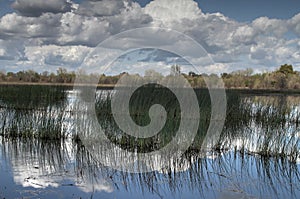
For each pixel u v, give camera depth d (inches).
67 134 353.4
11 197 192.4
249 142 328.8
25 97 594.2
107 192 205.5
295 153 289.4
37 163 264.8
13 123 368.8
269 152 291.6
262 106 526.0
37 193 199.9
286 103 621.6
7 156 285.0
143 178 232.5
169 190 211.2
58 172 242.2
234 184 223.1
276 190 213.9
